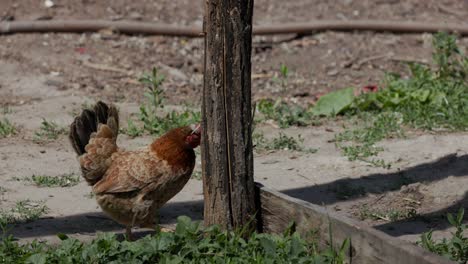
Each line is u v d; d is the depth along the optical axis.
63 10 16.84
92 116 8.28
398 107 12.83
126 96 13.79
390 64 15.64
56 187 9.88
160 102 12.41
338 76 15.10
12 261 7.19
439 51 13.83
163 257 7.06
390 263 6.49
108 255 7.12
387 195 9.56
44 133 11.87
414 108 12.66
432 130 11.97
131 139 11.70
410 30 16.78
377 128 11.85
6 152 11.09
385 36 16.73
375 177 10.13
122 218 8.16
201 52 15.95
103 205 8.13
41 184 9.94
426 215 8.98
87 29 16.16
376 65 15.59
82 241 8.09
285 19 17.16
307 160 10.88
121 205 8.05
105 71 14.84
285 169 10.55
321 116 12.93
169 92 14.10
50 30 16.03
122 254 7.15
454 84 13.23
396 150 11.12
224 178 7.61
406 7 17.89
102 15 16.83
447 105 12.57
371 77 15.04
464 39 16.59
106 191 8.00
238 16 7.33
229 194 7.64
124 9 17.16
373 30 16.84
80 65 14.98
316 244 7.28
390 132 11.88
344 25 16.78
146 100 13.60
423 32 16.80
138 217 8.07
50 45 15.62
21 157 10.91
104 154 8.12
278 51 16.06
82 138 8.22
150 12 17.19
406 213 9.04
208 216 7.77
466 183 9.69
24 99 13.47
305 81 14.84
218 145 7.56
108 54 15.52
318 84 14.72
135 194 8.01
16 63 14.80
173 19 17.00
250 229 7.76
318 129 12.30
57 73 14.56
